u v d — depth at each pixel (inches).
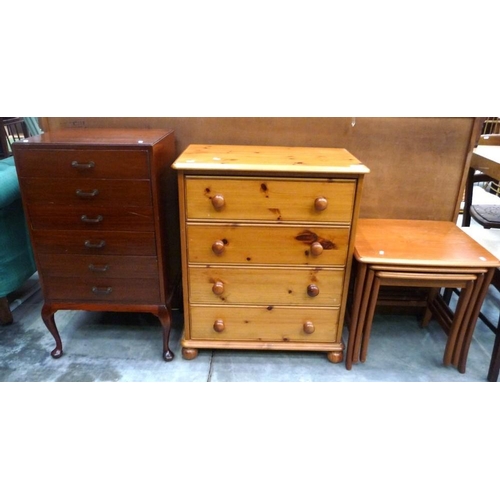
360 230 66.1
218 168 52.4
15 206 71.5
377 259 56.0
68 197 54.9
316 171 52.4
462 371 64.3
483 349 70.6
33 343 69.9
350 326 62.4
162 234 58.9
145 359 66.4
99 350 68.4
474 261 56.1
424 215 71.9
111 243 57.7
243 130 67.3
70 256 58.7
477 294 58.4
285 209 55.3
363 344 62.9
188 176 53.6
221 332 64.4
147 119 66.9
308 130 66.8
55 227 56.8
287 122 66.4
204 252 58.4
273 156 58.5
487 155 76.4
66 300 61.9
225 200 54.7
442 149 67.2
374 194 70.6
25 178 53.7
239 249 58.0
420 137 66.5
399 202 71.1
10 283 71.8
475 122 65.1
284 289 60.8
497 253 67.3
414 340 72.8
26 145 51.9
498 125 123.0
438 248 59.8
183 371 63.7
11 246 71.3
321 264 58.8
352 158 58.1
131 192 54.4
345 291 60.7
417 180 69.4
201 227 56.6
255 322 63.6
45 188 54.4
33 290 87.2
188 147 64.0
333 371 64.2
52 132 61.1
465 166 68.0
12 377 61.7
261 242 57.4
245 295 61.4
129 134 59.9
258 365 65.4
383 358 67.7
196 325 64.4
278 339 64.9
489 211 90.4
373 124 66.0
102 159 52.6
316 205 54.0
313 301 61.6
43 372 63.0
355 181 53.6
